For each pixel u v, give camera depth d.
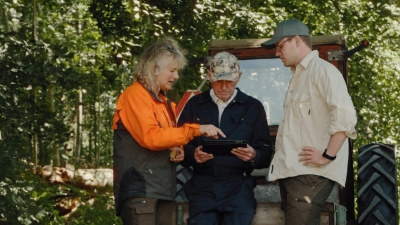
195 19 13.60
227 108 5.32
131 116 4.81
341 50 6.75
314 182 4.83
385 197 6.02
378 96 17.22
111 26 13.32
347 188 7.05
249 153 5.05
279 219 5.09
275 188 5.72
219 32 14.47
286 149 4.91
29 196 8.64
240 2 14.12
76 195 12.75
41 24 17.94
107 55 17.17
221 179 5.18
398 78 17.02
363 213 6.03
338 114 4.69
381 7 17.77
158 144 4.70
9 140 8.49
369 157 6.32
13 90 8.68
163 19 13.44
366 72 16.75
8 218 8.41
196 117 5.37
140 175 4.80
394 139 16.94
